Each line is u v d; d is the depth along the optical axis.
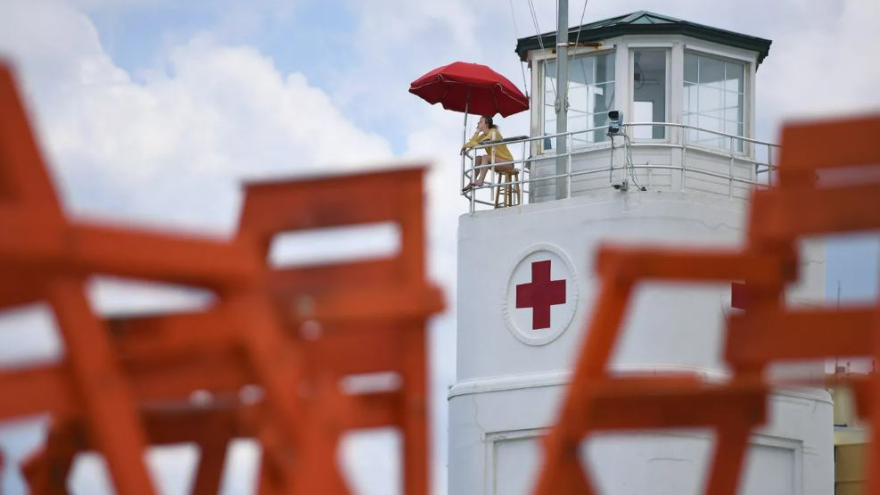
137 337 35.62
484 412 62.25
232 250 34.22
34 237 32.16
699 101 64.44
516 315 62.25
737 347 40.06
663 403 39.28
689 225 60.88
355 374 39.28
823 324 39.50
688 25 63.81
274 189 37.69
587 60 64.88
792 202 38.53
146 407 41.25
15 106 31.78
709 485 40.06
